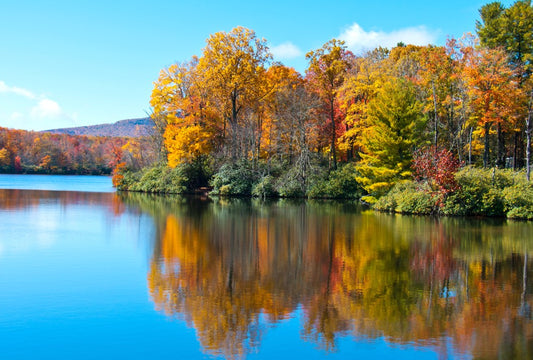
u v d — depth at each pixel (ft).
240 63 156.04
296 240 62.69
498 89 104.01
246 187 150.10
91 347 27.35
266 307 34.35
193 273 43.98
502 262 49.14
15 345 27.53
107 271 44.37
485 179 95.71
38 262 47.83
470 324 30.94
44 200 123.44
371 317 32.30
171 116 170.71
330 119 164.45
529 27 121.80
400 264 48.24
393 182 108.27
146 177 173.88
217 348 27.30
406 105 108.17
